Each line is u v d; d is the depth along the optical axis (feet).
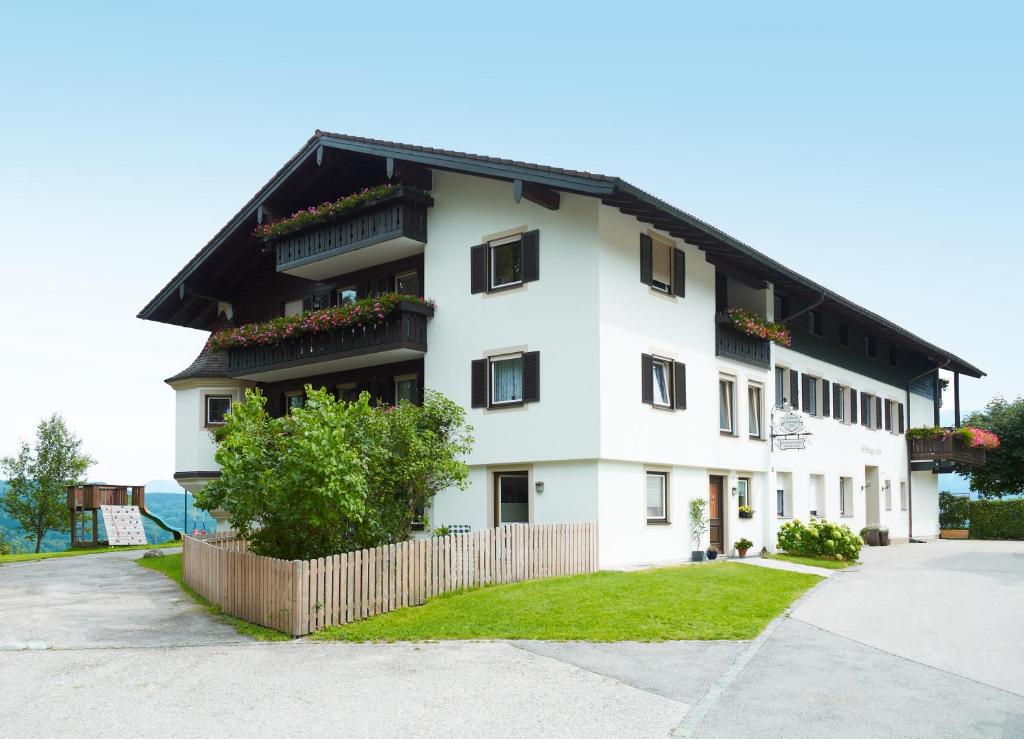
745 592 49.37
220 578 45.01
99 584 55.72
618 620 39.42
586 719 25.44
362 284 78.13
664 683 29.45
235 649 34.96
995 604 48.44
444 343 69.46
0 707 27.07
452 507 67.62
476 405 66.59
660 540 66.28
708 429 72.64
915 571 66.59
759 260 71.77
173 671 31.37
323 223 75.61
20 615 43.24
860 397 105.81
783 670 31.76
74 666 32.24
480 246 67.77
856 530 101.35
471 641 35.65
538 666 31.55
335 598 38.83
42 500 144.66
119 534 105.91
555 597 44.47
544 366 63.10
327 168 77.20
